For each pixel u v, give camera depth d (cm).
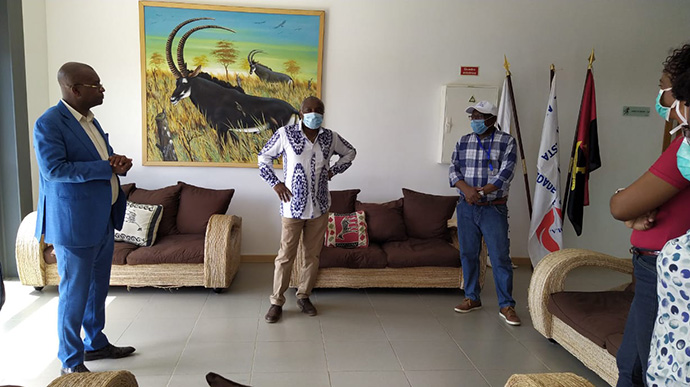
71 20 416
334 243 390
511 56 456
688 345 119
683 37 467
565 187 467
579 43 459
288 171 313
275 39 433
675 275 122
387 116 454
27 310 327
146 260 356
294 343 290
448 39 448
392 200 464
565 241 482
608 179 479
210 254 358
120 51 424
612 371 233
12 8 375
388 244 402
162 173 441
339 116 450
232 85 435
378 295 383
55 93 425
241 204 452
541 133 469
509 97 451
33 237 347
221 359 267
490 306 368
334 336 303
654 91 471
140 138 436
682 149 127
